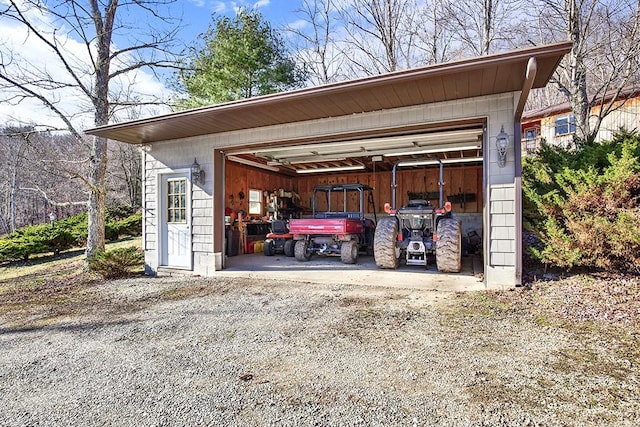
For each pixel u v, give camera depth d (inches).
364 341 114.1
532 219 194.4
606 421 68.6
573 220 168.1
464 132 203.0
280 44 456.1
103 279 251.6
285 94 174.7
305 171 438.3
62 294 206.5
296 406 77.4
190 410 77.1
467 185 396.5
